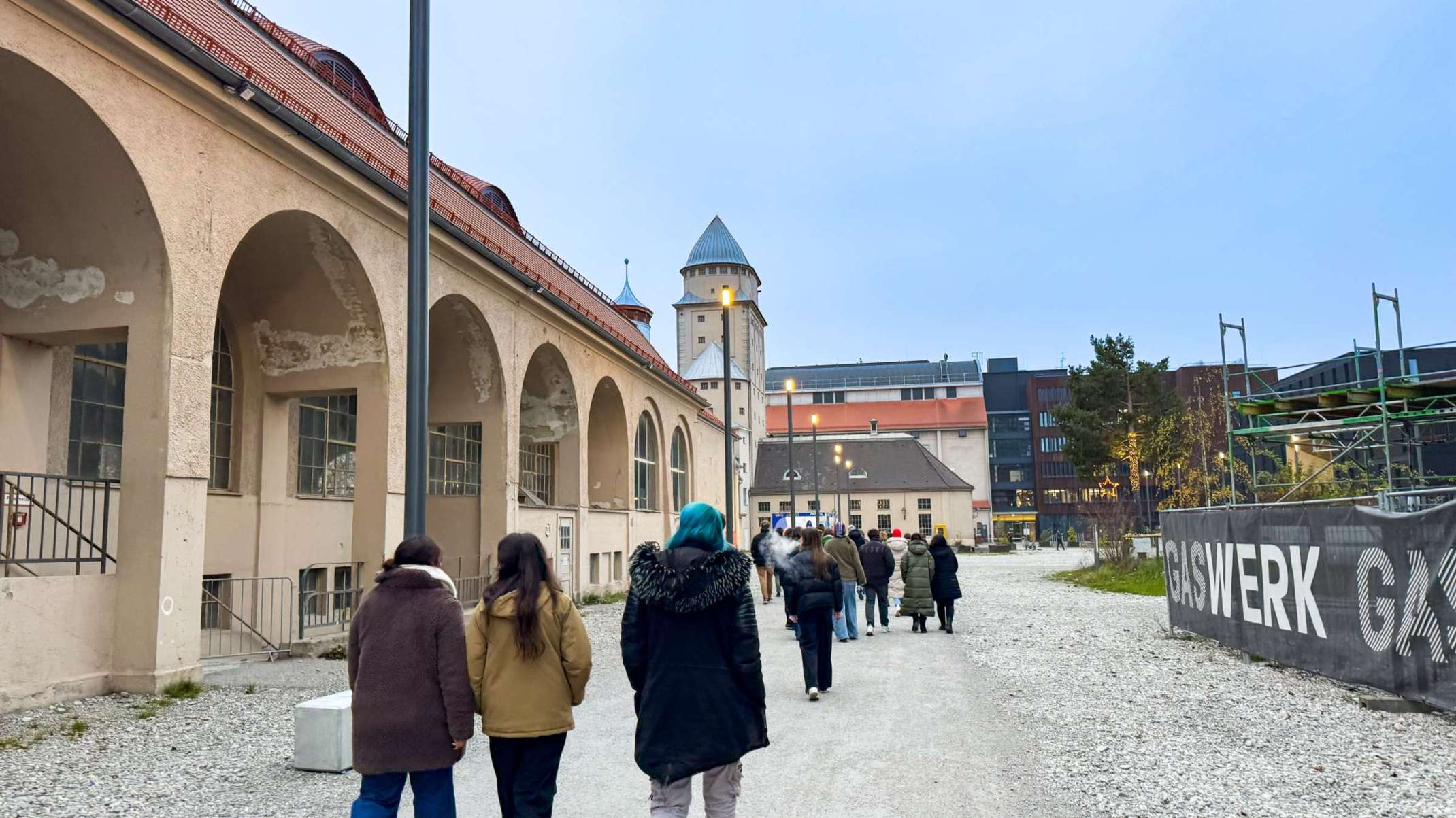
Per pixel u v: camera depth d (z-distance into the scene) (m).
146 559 10.39
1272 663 11.95
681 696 4.35
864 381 126.62
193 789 6.48
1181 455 39.94
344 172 14.11
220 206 11.67
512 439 21.20
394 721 4.21
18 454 11.61
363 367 15.72
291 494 17.14
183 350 10.87
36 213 10.86
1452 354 53.66
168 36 10.37
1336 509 9.88
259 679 11.40
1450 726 8.02
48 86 9.52
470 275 19.19
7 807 5.93
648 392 34.59
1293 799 5.86
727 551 4.52
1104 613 20.05
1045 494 112.19
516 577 4.57
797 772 6.72
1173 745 7.46
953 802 5.93
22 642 9.28
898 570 41.09
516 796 4.39
